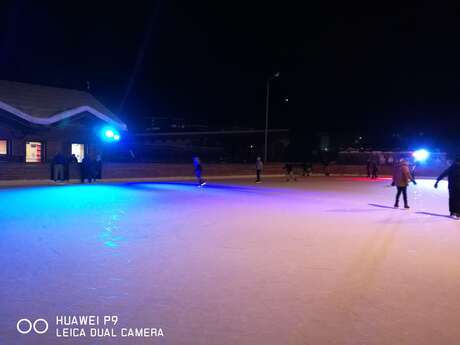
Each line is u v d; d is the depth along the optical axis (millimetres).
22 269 6844
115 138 34969
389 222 12359
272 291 5828
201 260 7555
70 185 25609
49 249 8312
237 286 6047
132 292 5742
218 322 4727
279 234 10195
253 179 35844
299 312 5047
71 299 5441
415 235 10258
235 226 11312
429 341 4289
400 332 4500
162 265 7176
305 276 6586
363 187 27062
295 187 26594
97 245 8711
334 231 10703
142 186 25797
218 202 17141
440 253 8281
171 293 5715
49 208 14523
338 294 5730
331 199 19031
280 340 4273
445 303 5410
